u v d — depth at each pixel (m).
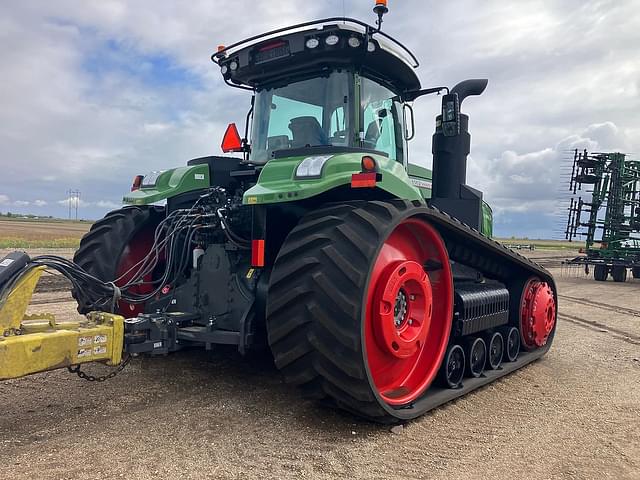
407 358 4.12
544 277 6.49
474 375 4.98
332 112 4.53
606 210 19.00
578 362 6.24
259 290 3.97
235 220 4.28
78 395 4.14
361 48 4.26
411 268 3.89
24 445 3.15
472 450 3.44
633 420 4.18
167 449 3.15
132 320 3.73
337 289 3.31
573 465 3.27
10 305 2.97
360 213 3.53
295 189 3.42
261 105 5.00
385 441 3.48
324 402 3.72
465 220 5.66
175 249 4.47
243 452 3.17
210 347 3.95
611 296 13.88
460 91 5.82
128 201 4.87
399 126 5.17
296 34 4.35
